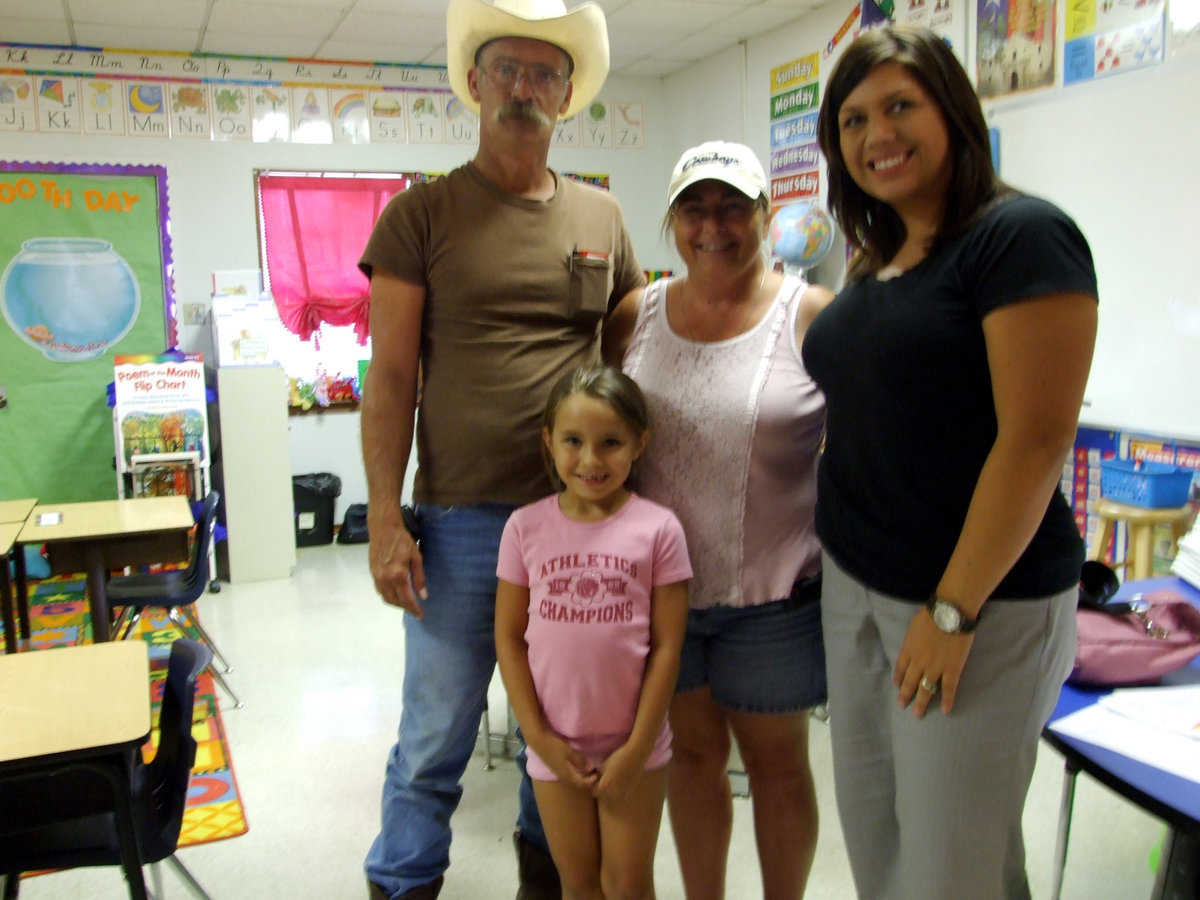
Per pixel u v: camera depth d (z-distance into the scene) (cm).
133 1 443
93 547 334
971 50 396
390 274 175
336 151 575
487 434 175
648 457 169
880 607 133
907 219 128
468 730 190
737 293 167
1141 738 128
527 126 172
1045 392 108
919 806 126
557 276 178
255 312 520
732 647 170
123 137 533
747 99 551
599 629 153
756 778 176
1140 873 226
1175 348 326
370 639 420
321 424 602
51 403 538
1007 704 120
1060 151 359
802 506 167
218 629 438
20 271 523
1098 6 338
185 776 184
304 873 240
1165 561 330
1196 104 309
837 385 132
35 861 171
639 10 483
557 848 163
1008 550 112
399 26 493
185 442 496
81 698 176
